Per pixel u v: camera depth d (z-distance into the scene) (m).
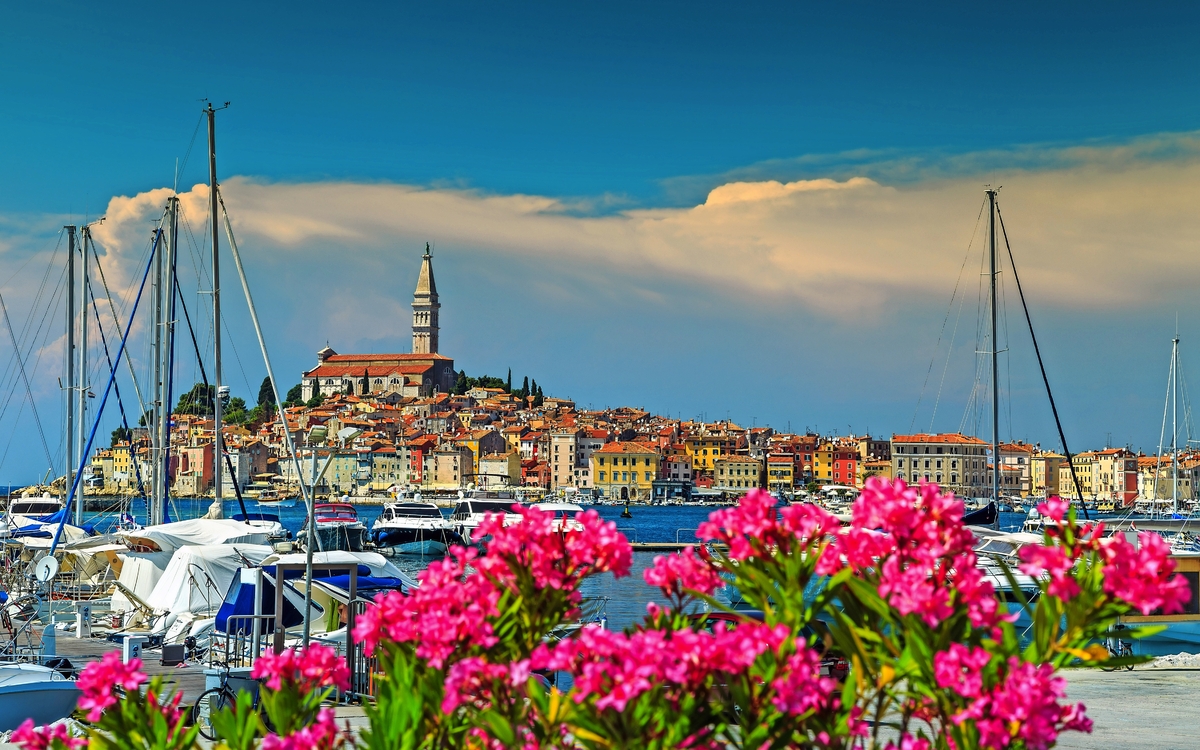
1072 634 6.10
